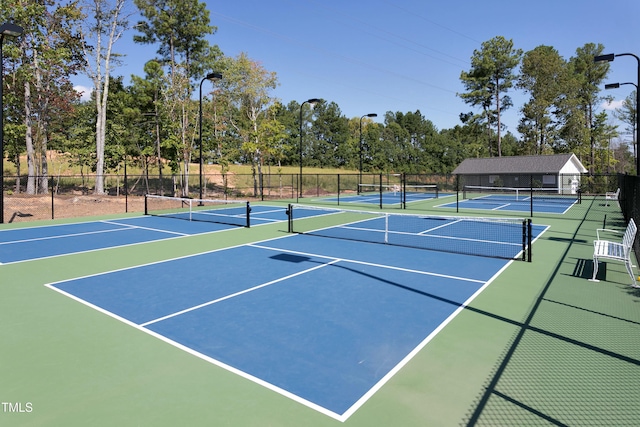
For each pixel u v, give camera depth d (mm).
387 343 5621
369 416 3906
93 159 35031
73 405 4133
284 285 8531
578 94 63469
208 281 8859
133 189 39344
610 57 17766
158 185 41562
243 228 17141
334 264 10453
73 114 31844
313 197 36344
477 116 58438
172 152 34344
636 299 7527
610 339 5707
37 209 23344
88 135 35250
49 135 34188
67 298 7727
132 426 3768
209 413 3980
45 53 28594
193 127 34031
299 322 6426
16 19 26500
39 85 29328
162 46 36062
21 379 4676
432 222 19500
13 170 44250
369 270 9820
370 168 75125
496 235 15438
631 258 10984
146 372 4836
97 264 10562
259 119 37156
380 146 76062
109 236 15078
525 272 9609
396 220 20297
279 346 5547
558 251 12133
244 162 53531
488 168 48312
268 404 4137
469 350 5371
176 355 5289
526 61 55500
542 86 55219
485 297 7691
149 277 9234
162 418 3896
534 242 13789
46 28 29719
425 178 65625
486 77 56750
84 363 5070
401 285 8523
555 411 3973
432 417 3883
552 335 5852
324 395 4305
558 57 58000
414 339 5746
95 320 6559
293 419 3869
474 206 27672
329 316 6688
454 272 9633
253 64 35844
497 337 5793
